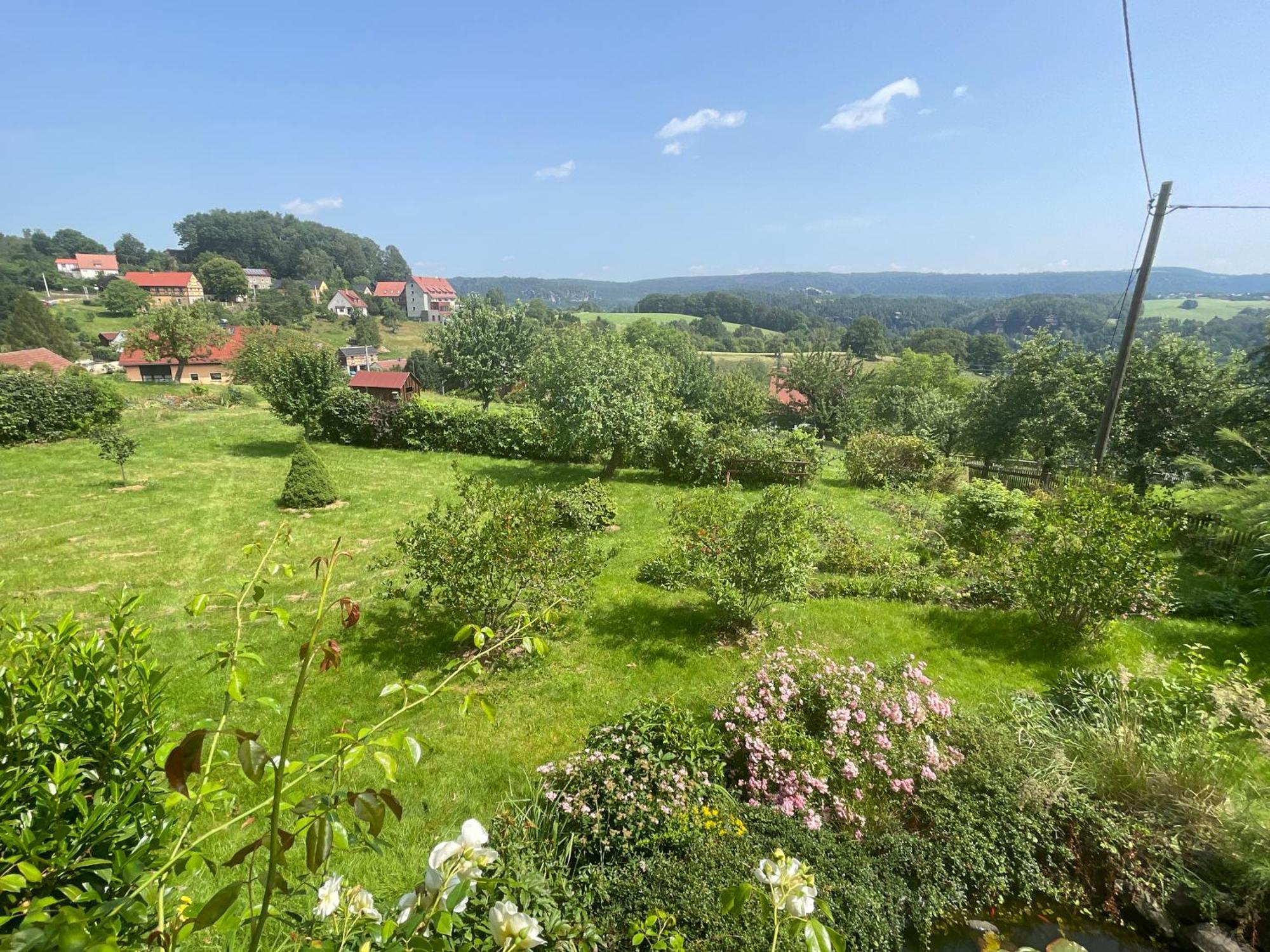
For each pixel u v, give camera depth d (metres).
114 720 1.91
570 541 7.43
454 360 27.48
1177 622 7.46
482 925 2.35
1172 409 16.16
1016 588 7.51
